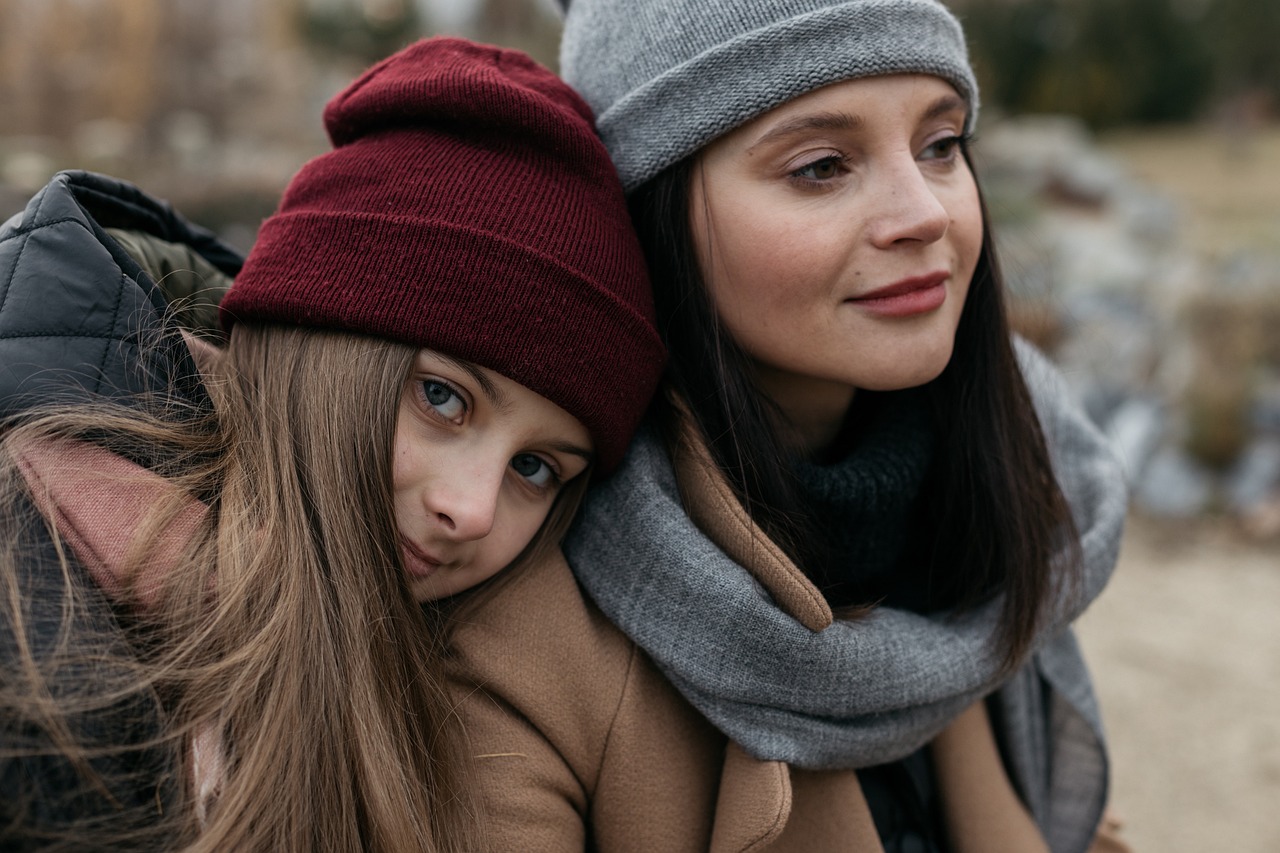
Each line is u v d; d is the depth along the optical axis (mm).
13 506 732
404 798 769
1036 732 1201
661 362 907
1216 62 19984
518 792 837
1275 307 5406
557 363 809
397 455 808
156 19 9359
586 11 1019
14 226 825
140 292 833
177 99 9227
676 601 880
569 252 822
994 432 1076
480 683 881
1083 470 1256
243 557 771
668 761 901
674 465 958
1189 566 4527
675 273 952
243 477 805
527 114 836
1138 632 3967
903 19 878
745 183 901
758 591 877
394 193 818
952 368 1091
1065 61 18922
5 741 661
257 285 827
